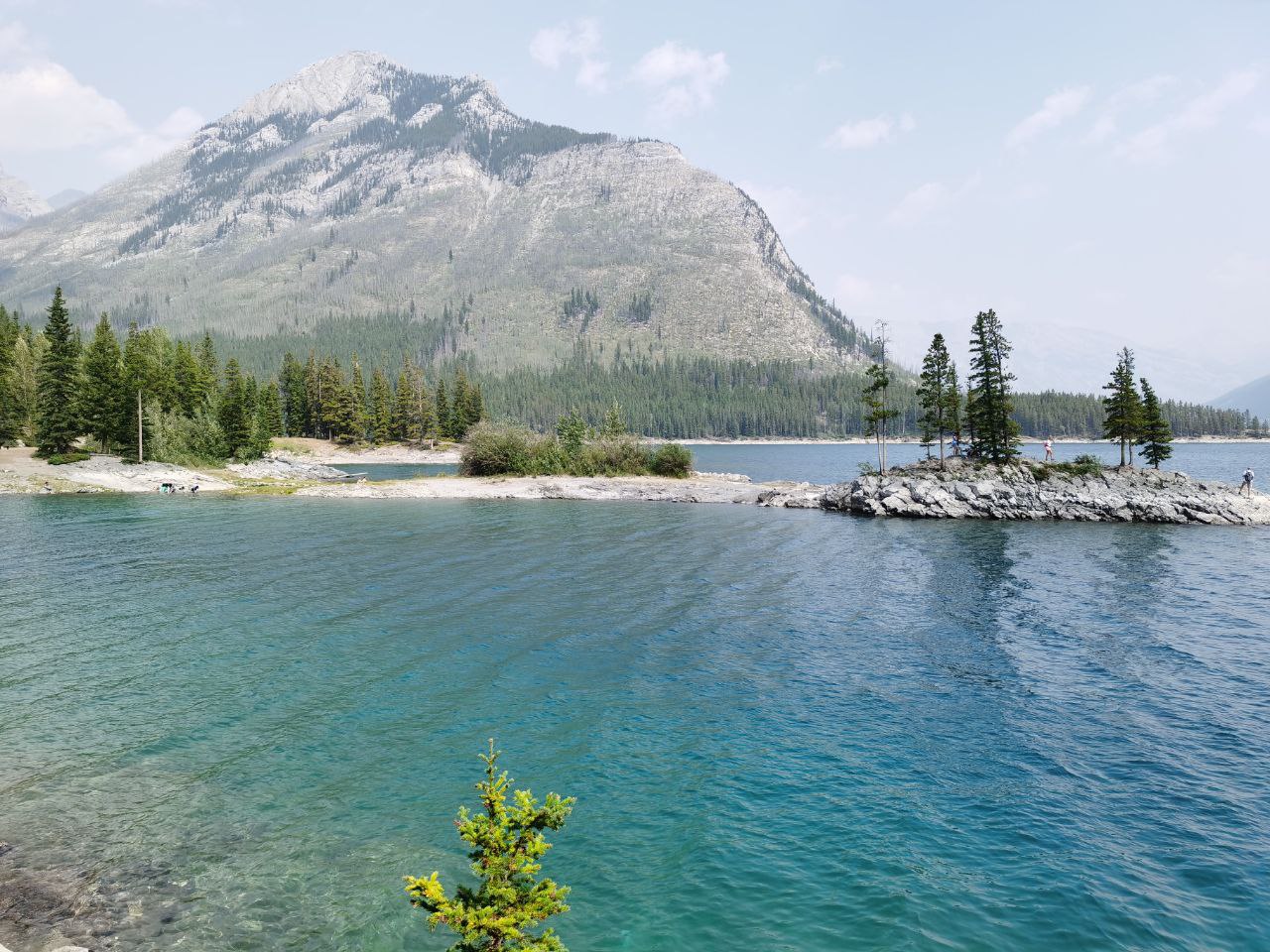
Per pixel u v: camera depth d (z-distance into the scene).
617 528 55.59
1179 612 30.55
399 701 19.53
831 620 28.83
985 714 19.25
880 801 14.57
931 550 46.78
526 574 37.09
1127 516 64.94
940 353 82.81
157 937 10.15
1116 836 13.37
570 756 16.41
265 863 12.07
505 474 96.38
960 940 10.40
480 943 7.62
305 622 27.47
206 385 131.62
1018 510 66.81
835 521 63.22
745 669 22.69
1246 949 10.25
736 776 15.54
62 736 17.02
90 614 28.31
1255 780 15.57
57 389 92.62
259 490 84.69
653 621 28.34
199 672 21.61
